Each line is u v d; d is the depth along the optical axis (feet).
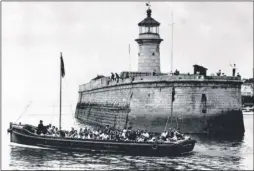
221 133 216.74
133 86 233.14
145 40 265.13
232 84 221.25
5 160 161.27
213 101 216.54
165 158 166.40
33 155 173.68
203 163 156.25
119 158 167.12
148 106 223.30
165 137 176.76
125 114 236.43
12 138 198.29
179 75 216.33
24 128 195.21
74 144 180.04
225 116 218.38
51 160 162.71
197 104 214.69
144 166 152.15
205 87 215.51
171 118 216.13
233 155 169.99
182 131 213.66
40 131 194.39
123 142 172.55
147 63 266.36
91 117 324.19
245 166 151.43
